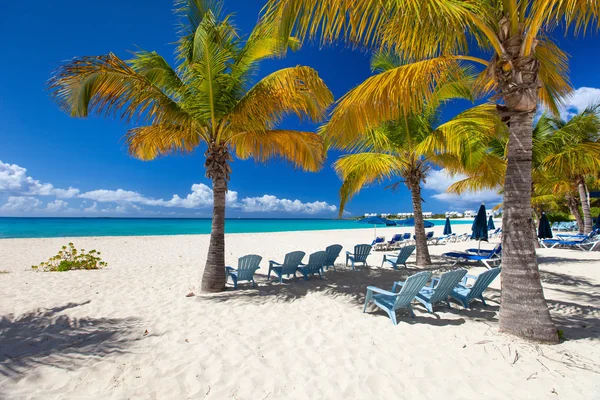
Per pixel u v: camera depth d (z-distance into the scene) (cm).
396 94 376
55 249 1330
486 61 365
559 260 923
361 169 776
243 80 616
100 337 358
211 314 445
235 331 378
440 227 3603
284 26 297
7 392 245
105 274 757
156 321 415
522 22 329
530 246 336
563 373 265
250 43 568
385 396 241
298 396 243
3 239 1752
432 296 430
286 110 588
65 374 273
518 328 334
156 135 613
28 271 812
